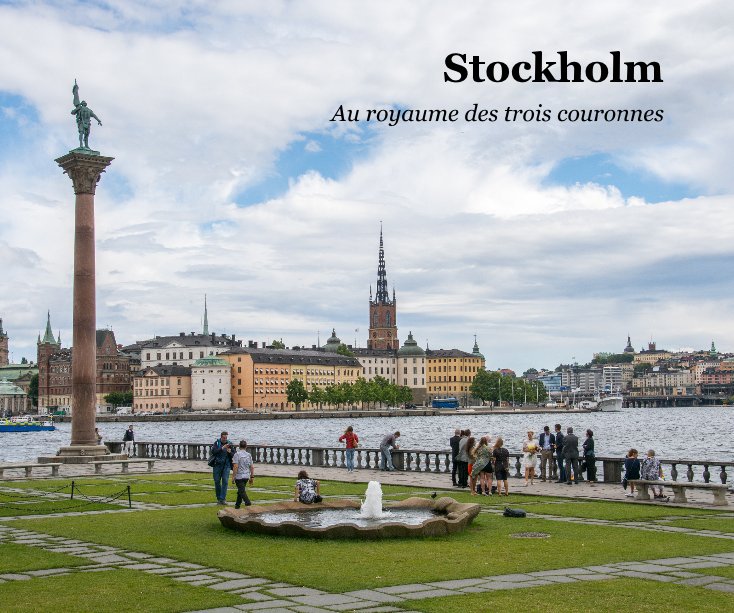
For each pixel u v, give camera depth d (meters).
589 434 51.88
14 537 32.03
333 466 66.19
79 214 69.69
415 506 37.75
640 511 37.97
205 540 30.59
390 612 20.36
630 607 20.70
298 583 23.45
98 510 40.16
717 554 27.41
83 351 70.00
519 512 36.25
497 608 20.62
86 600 21.80
